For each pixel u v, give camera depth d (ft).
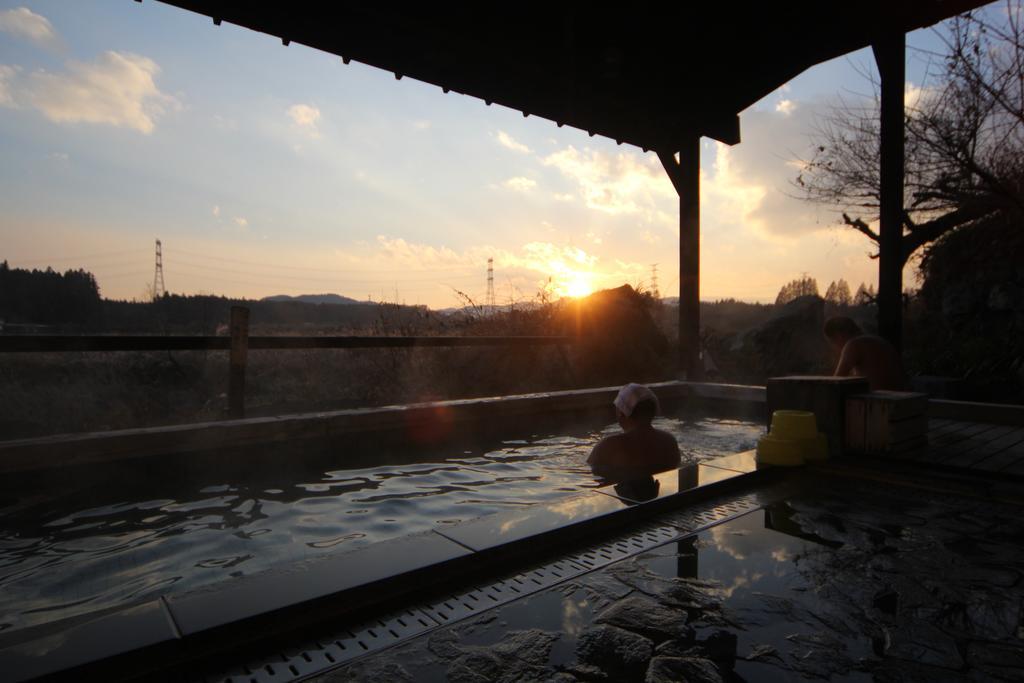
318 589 5.50
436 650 4.95
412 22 14.96
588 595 5.97
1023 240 25.27
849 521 8.32
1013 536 7.68
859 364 14.52
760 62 19.76
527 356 30.35
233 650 4.88
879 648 4.95
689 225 23.32
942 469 10.70
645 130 22.35
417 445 15.06
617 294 36.73
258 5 13.44
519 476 12.67
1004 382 25.46
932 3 15.66
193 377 28.53
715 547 7.30
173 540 8.84
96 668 4.35
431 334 30.09
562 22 17.19
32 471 10.07
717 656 4.81
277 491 11.43
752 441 16.55
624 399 12.46
